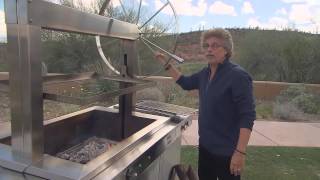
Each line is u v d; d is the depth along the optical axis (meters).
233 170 2.03
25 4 1.22
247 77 1.97
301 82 10.16
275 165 3.94
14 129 1.37
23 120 1.34
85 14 1.55
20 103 1.33
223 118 2.06
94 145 2.20
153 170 1.83
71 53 7.86
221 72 2.04
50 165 1.33
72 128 2.13
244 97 1.95
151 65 6.41
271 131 5.42
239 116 2.01
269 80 10.60
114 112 2.33
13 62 1.30
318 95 8.18
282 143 4.83
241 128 1.96
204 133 2.17
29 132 1.33
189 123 2.41
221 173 2.21
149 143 1.73
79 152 2.06
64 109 5.64
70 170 1.29
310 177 3.64
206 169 2.34
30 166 1.31
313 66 10.12
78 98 1.36
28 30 1.24
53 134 1.95
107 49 5.40
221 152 2.11
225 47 2.02
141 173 1.64
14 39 1.28
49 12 1.32
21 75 1.30
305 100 7.40
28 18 1.23
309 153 4.43
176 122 2.22
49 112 5.43
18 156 1.38
